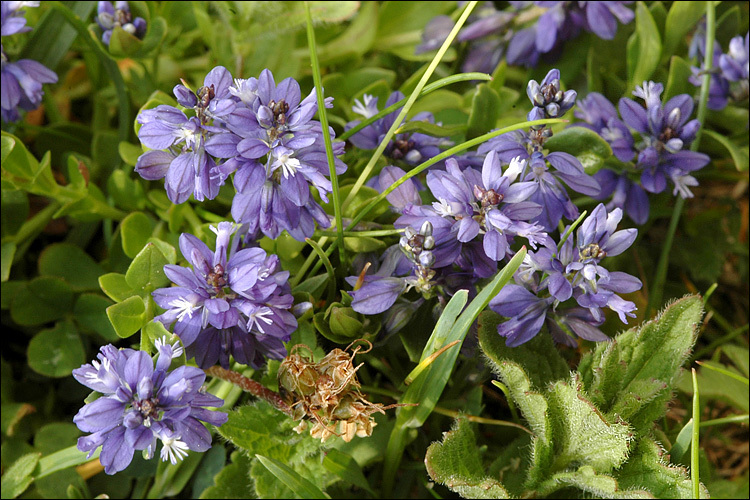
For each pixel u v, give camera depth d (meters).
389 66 0.36
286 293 0.28
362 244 0.30
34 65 0.32
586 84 0.34
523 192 0.28
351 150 0.33
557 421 0.29
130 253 0.31
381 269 0.29
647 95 0.31
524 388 0.29
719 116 0.34
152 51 0.33
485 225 0.28
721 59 0.32
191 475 0.32
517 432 0.32
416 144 0.31
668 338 0.29
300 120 0.28
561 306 0.29
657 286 0.33
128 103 0.33
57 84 0.35
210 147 0.28
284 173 0.28
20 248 0.33
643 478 0.29
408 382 0.29
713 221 0.35
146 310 0.29
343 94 0.35
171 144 0.28
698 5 0.33
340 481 0.30
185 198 0.28
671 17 0.33
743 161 0.32
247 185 0.28
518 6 0.34
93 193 0.32
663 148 0.31
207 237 0.31
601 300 0.28
